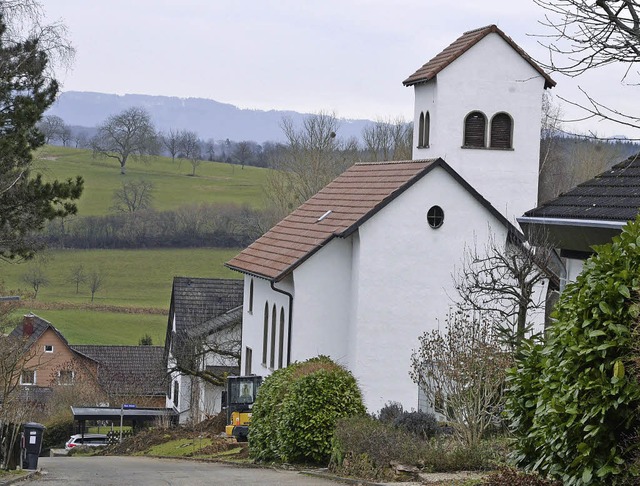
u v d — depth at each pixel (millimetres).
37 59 39812
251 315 49844
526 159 51625
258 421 32625
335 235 40656
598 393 13039
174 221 116312
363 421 25984
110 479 25312
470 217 40625
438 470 22781
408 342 40250
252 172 158125
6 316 52406
